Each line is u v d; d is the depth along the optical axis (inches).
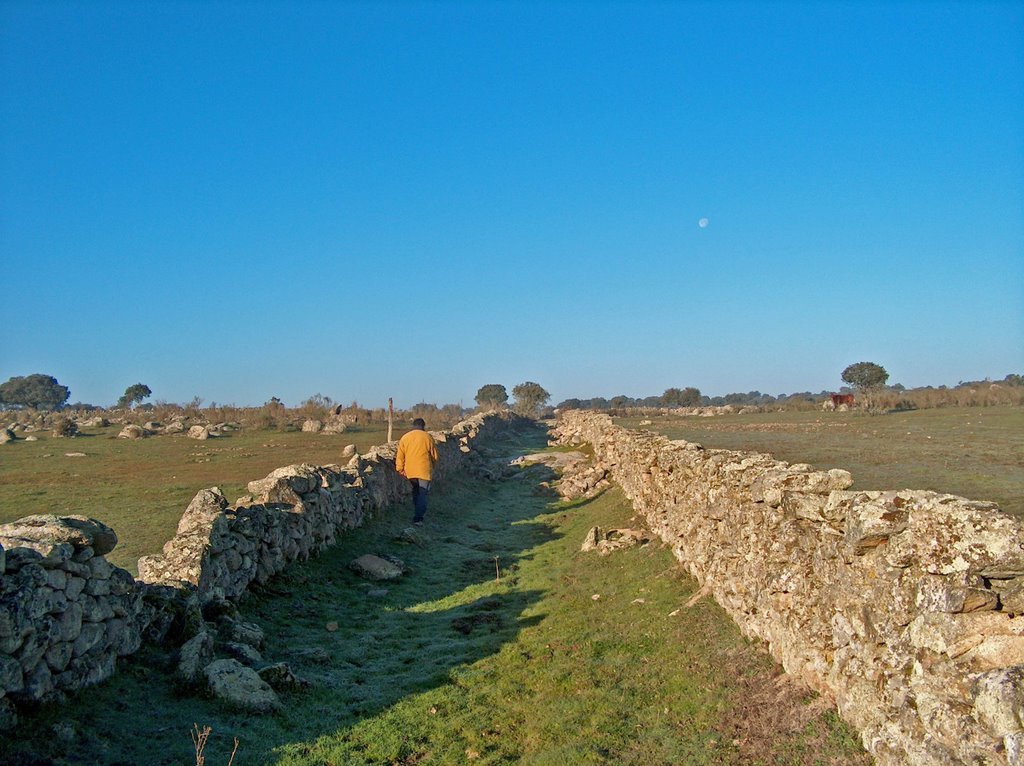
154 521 636.7
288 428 1902.1
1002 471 674.8
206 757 256.1
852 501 257.0
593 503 864.3
